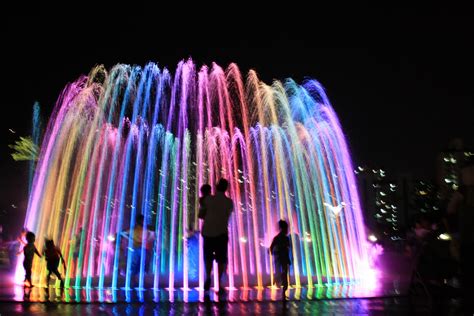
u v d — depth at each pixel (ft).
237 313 32.91
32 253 51.80
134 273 52.34
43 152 82.43
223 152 84.33
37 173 82.02
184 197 79.71
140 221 53.36
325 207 81.61
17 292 45.98
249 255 78.54
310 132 83.97
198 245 53.52
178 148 81.30
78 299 40.32
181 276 56.90
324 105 83.56
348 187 82.02
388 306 36.78
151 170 80.33
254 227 79.77
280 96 85.05
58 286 52.11
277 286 51.47
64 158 81.82
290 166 83.66
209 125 83.51
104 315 32.09
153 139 80.94
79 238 65.87
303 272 70.08
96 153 81.82
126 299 40.32
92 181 82.02
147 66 82.17
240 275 59.06
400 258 110.01
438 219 41.19
